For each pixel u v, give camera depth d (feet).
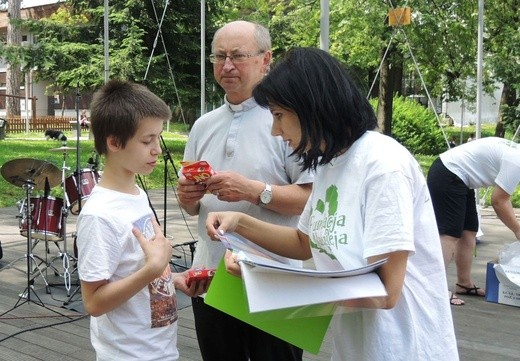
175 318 5.63
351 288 3.68
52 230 14.60
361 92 4.19
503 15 43.09
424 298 4.12
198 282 5.63
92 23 51.11
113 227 5.05
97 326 5.36
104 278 4.94
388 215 3.81
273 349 6.23
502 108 43.47
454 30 42.22
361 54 44.80
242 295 4.47
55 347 11.03
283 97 4.08
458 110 68.44
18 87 89.25
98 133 5.30
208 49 50.16
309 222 4.68
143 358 5.25
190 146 6.84
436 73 44.86
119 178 5.41
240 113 6.38
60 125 85.92
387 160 3.93
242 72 6.21
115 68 46.37
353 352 4.23
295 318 4.26
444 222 12.60
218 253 6.33
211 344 6.47
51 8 92.02
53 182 15.03
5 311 13.08
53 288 14.73
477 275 16.24
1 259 17.57
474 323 12.33
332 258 4.21
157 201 29.96
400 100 60.08
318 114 4.03
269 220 6.23
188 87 49.60
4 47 49.57
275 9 63.10
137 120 5.19
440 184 12.60
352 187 4.07
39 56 49.11
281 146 6.18
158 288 5.42
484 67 41.60
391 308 3.90
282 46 51.96
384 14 41.45
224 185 5.90
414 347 4.04
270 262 3.83
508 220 12.24
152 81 47.09
